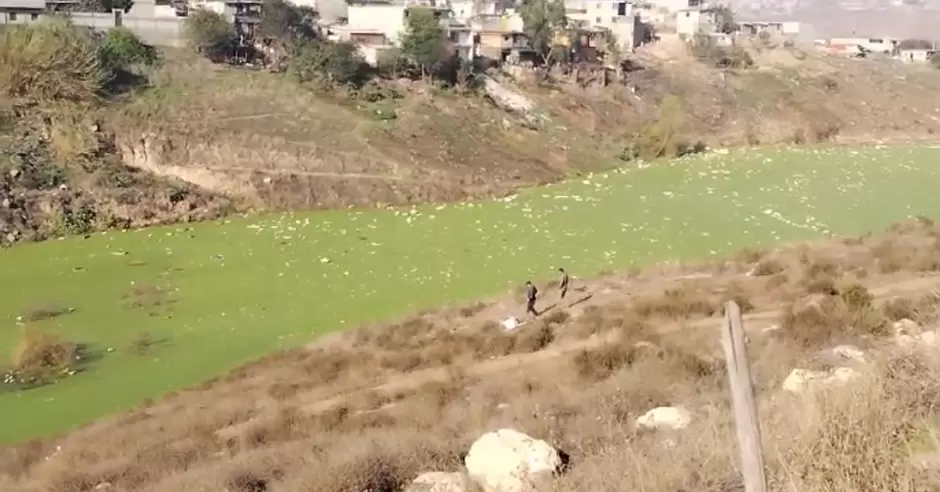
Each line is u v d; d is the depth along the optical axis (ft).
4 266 174.91
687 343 98.68
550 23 374.02
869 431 38.34
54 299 153.07
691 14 504.02
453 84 315.99
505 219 211.61
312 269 170.60
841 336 90.12
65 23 264.11
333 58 293.64
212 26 292.81
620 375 86.07
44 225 198.80
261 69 294.46
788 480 35.17
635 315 118.42
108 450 88.07
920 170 276.41
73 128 230.68
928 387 44.78
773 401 53.31
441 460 59.47
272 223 211.20
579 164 283.38
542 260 173.47
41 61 242.58
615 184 255.70
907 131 369.71
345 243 190.49
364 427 81.05
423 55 309.01
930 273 130.41
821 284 123.54
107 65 258.78
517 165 268.41
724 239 187.93
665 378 82.12
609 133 325.42
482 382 96.43
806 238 187.01
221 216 219.00
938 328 77.30
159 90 260.42
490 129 290.97
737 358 29.30
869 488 34.68
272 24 312.91
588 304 130.93
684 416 63.26
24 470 86.69
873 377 45.88
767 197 232.32
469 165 259.80
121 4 319.47
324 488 56.29
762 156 304.91
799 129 350.23
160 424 95.96
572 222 206.18
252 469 67.72
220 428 91.81
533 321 123.54
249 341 131.85
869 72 439.63
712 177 263.49
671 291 130.31
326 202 230.07
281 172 234.99
